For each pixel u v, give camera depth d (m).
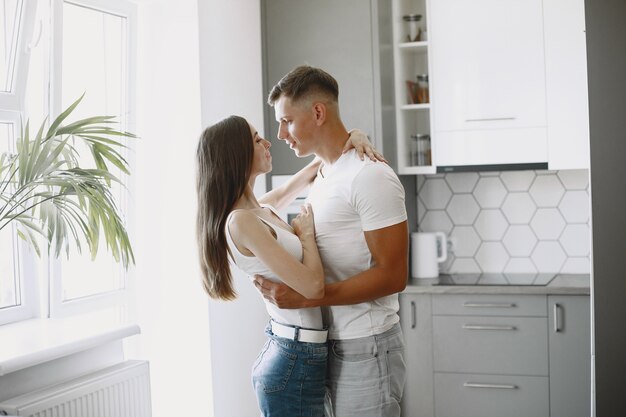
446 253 4.27
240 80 3.89
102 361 3.03
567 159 3.88
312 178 2.79
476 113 4.00
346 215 2.39
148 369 3.10
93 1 3.32
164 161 3.64
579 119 3.86
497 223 4.34
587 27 2.71
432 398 3.89
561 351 3.71
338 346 2.44
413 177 4.43
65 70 3.29
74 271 3.36
